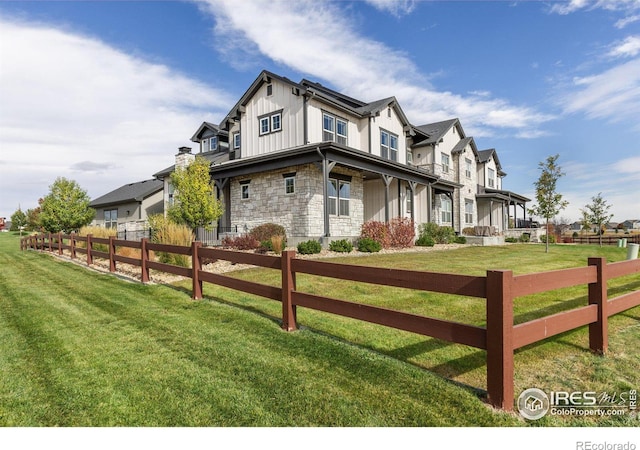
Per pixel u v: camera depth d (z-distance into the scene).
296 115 14.41
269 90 15.42
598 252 14.80
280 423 2.33
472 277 2.57
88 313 4.97
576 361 3.22
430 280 2.83
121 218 23.28
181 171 13.92
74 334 4.06
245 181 15.41
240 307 5.34
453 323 2.68
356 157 13.14
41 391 2.71
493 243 19.44
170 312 5.01
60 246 13.05
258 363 3.22
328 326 4.37
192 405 2.52
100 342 3.79
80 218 19.97
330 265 3.71
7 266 10.31
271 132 15.27
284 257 4.20
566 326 2.98
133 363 3.24
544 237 23.00
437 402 2.52
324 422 2.33
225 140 20.95
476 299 5.62
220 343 3.74
